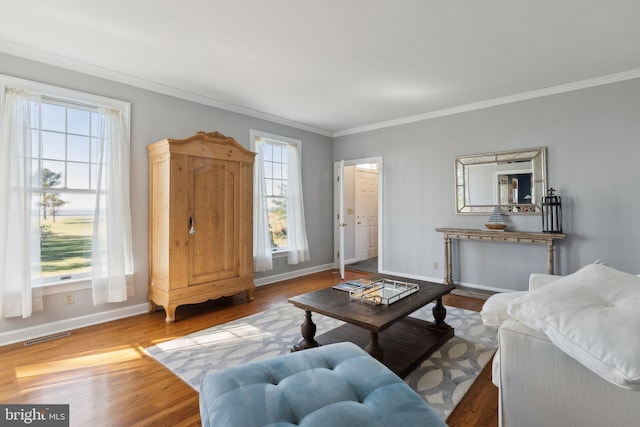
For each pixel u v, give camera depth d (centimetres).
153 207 331
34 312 273
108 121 310
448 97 391
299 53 279
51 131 287
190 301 321
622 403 106
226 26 238
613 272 135
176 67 306
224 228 352
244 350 248
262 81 340
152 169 333
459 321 305
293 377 124
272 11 219
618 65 304
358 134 537
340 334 263
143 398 188
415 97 391
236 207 363
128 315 325
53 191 287
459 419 167
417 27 239
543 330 118
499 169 398
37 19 226
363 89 364
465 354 238
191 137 322
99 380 206
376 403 111
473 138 419
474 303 364
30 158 266
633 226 319
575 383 114
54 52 275
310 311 229
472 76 329
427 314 325
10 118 259
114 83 317
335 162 570
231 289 355
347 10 218
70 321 291
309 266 536
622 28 240
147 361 231
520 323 132
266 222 452
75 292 294
